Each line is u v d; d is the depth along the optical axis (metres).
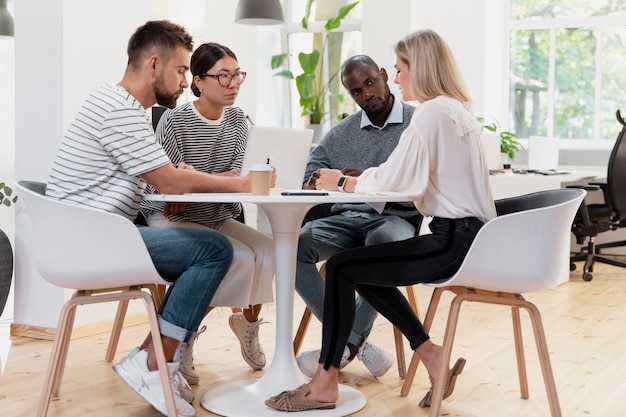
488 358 3.33
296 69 7.26
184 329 2.40
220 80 2.89
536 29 6.93
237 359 3.31
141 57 2.52
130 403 2.68
